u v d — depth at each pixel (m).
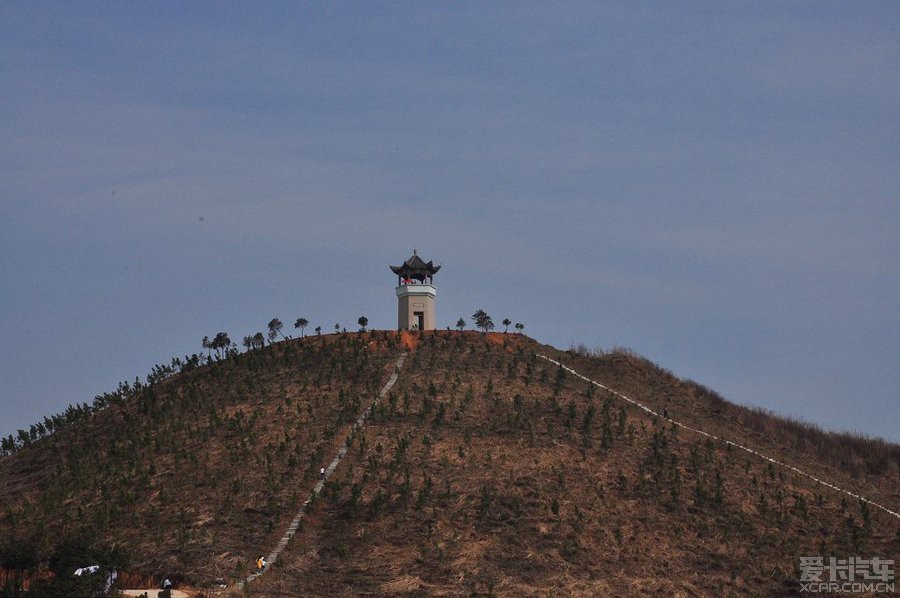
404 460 106.69
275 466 105.88
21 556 87.56
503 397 123.69
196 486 102.44
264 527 94.31
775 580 91.12
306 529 94.38
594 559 91.62
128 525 95.56
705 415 135.50
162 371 141.12
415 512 97.19
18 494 109.25
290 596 81.19
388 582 85.06
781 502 106.31
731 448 120.25
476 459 107.25
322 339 145.12
